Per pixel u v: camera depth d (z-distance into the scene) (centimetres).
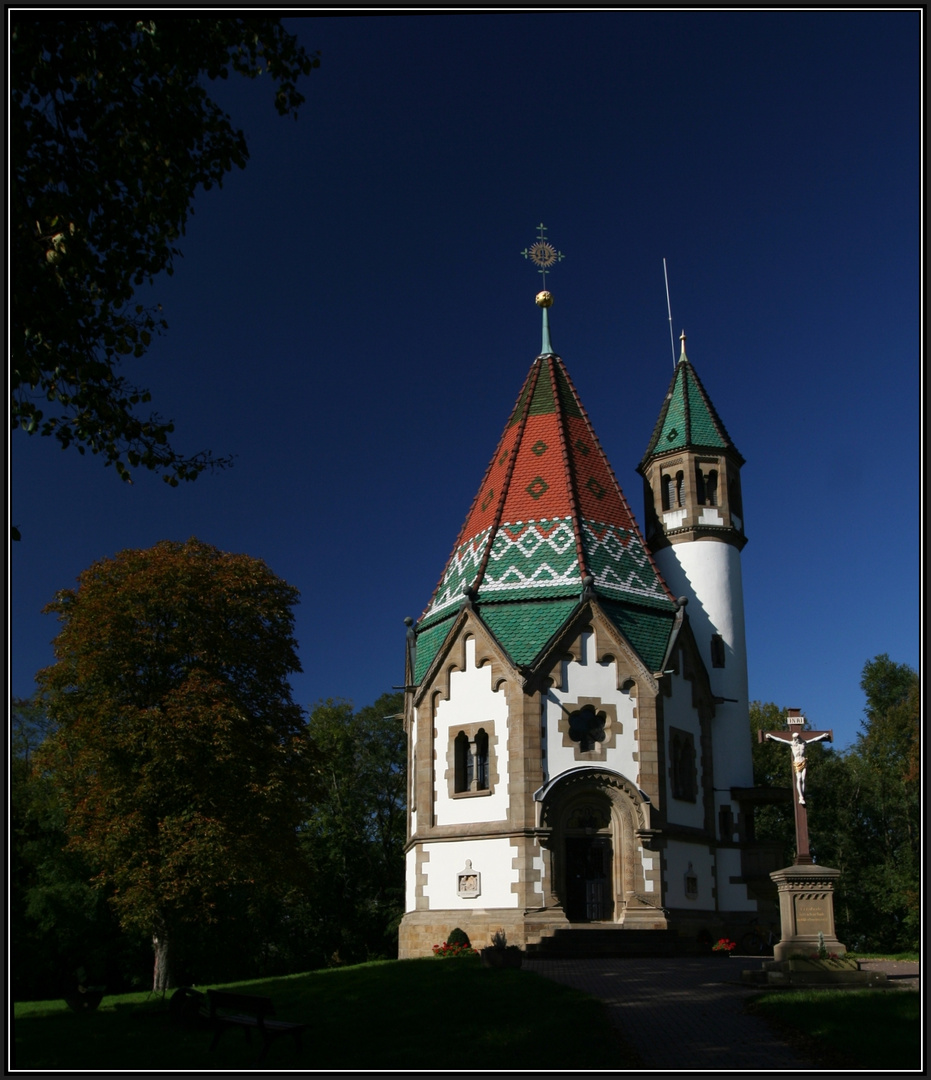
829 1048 1692
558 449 5016
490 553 4697
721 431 5556
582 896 4084
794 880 2648
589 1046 1755
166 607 4053
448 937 3991
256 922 6700
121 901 3669
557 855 4044
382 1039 1897
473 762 4294
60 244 1811
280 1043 1894
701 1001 2267
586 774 4122
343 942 7625
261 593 4369
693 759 4547
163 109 1956
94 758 3781
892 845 7450
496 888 4031
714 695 5059
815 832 7481
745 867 4719
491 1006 2203
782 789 4834
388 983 2728
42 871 5622
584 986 2642
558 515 4762
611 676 4303
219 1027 1888
